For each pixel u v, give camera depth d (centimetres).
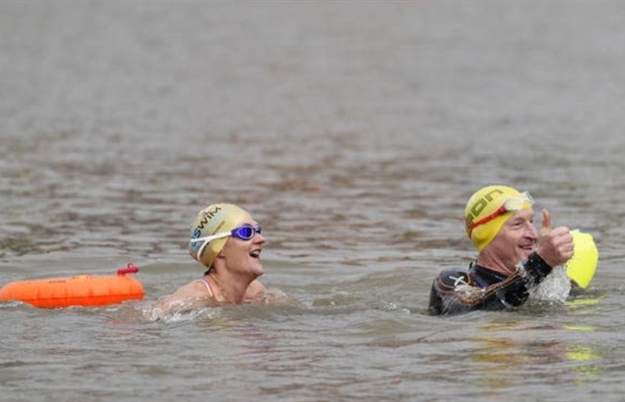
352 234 4522
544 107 9281
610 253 4038
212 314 2983
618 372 2419
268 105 9719
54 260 4003
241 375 2452
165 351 2653
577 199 5234
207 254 3091
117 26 16888
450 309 3027
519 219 3091
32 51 14162
